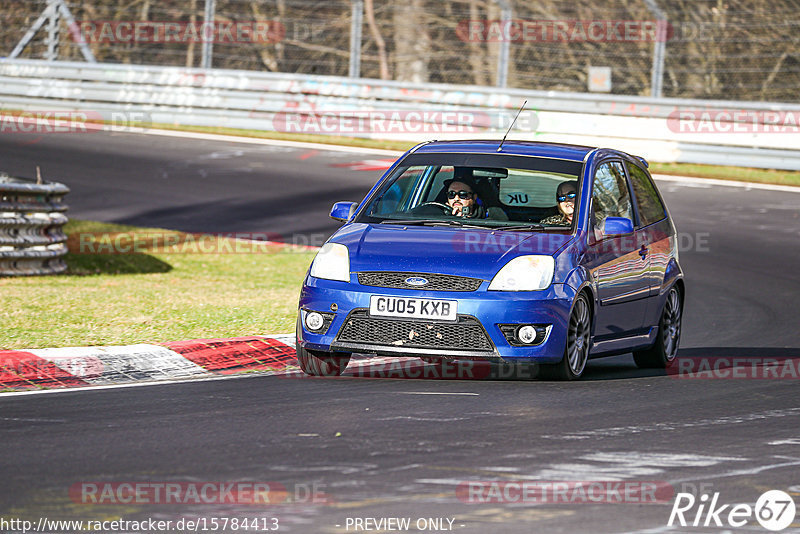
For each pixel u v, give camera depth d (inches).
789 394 900.0
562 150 1015.0
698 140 2647.6
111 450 666.8
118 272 1573.6
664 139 2659.9
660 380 959.6
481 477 617.3
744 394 895.7
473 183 973.2
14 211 1441.9
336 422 750.5
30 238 1461.6
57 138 2726.4
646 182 1101.7
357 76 2915.8
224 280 1517.0
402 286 878.4
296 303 1302.9
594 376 970.7
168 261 1663.4
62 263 1535.4
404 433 720.3
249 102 2965.1
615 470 640.4
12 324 1083.9
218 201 2130.9
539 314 873.5
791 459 679.1
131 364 942.4
